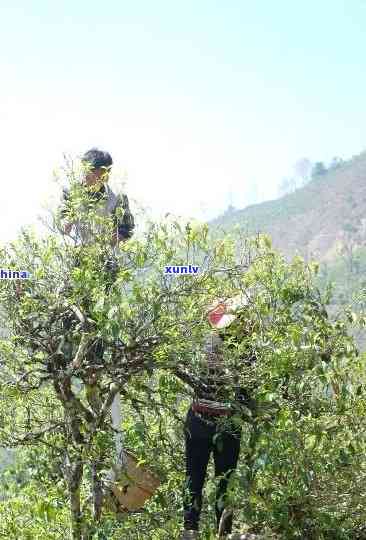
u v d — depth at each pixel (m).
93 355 4.72
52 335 4.66
